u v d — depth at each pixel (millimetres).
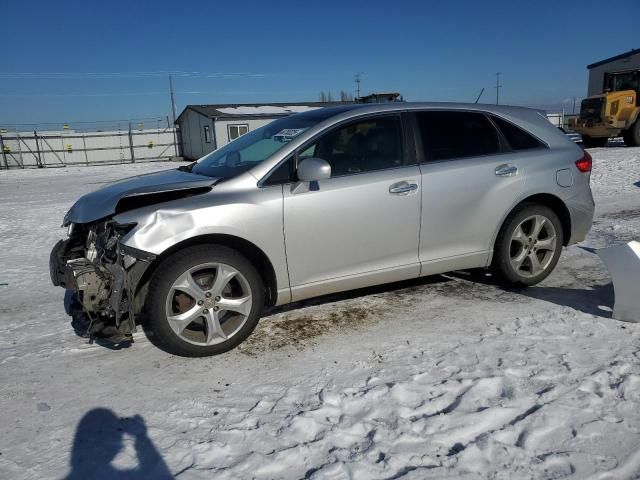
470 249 4492
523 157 4633
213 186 3727
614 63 31125
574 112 36344
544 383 3156
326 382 3312
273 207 3723
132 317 3459
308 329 4129
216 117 29719
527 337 3803
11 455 2701
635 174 12594
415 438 2701
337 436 2750
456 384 3178
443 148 4383
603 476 2396
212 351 3689
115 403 3172
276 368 3527
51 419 3025
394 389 3143
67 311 4840
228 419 2957
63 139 33344
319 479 2436
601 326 3936
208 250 3568
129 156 35000
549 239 4781
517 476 2414
